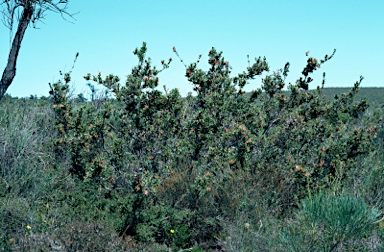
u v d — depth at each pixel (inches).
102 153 267.0
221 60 309.1
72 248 169.0
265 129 312.5
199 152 282.0
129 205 237.9
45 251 164.6
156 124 281.0
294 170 273.1
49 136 339.6
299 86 313.1
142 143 282.0
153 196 254.7
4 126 313.9
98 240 177.0
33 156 289.7
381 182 283.1
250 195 246.4
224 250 216.1
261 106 309.7
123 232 223.3
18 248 169.8
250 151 276.4
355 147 319.3
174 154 277.7
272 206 249.0
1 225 198.5
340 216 190.9
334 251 192.7
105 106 274.1
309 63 310.5
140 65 277.6
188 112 290.2
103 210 241.8
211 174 253.9
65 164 300.7
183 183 250.1
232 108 300.0
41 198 252.5
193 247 229.6
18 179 257.6
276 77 311.9
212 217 240.8
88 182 266.7
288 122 308.5
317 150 313.4
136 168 271.9
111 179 259.1
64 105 283.9
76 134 279.1
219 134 280.7
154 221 229.5
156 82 271.9
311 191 268.5
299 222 219.8
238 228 219.3
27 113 355.6
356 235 195.2
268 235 210.4
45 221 207.0
